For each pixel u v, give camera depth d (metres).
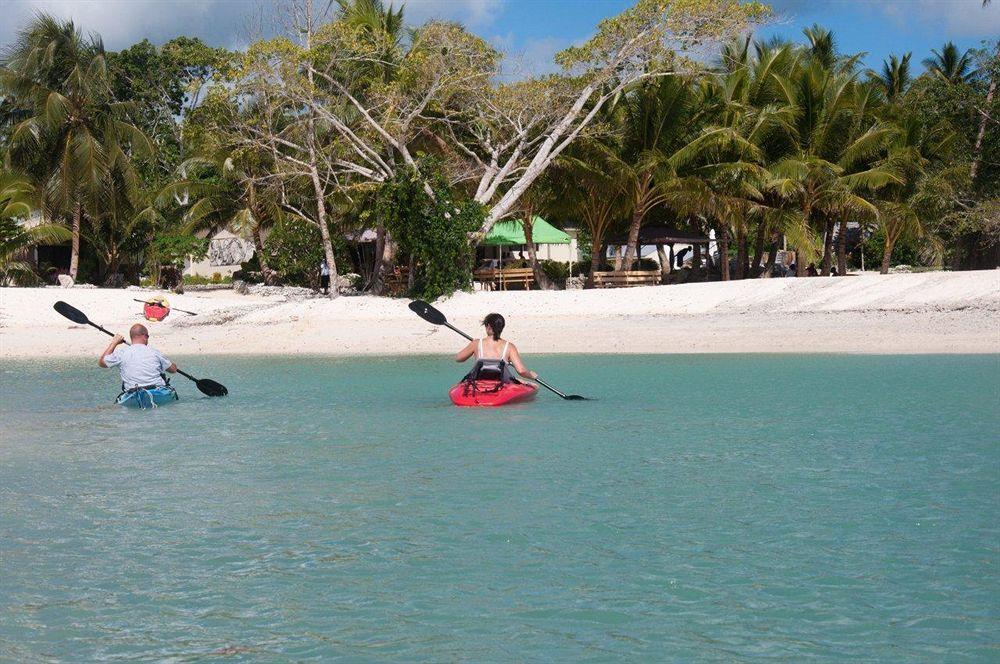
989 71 39.06
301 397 14.48
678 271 43.38
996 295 23.42
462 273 31.00
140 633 5.09
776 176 36.66
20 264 39.66
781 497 7.73
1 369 19.44
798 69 39.78
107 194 40.91
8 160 40.44
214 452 10.09
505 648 4.84
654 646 4.83
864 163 39.56
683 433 10.79
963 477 8.30
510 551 6.40
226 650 4.87
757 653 4.73
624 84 32.66
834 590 5.57
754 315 24.77
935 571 5.86
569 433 10.91
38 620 5.28
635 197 37.22
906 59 49.09
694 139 37.56
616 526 6.96
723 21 30.41
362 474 8.85
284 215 40.22
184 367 19.30
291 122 36.81
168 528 7.08
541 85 33.03
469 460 9.43
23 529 7.10
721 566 6.03
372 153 32.75
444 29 31.88
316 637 5.01
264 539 6.76
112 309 29.67
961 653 4.69
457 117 36.03
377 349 22.19
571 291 30.17
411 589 5.70
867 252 59.12
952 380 14.74
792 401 13.03
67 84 40.22
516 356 13.56
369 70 34.84
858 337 20.69
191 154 45.94
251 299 32.75
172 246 38.28
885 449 9.59
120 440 10.92
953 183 39.34
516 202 37.97
